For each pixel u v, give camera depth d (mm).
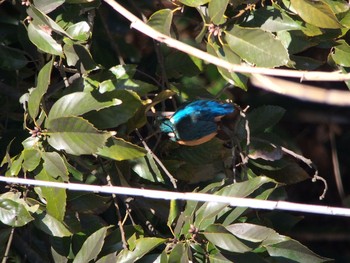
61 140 6977
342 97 7152
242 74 7242
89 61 7453
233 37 7109
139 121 7727
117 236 7504
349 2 7445
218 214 7277
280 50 6973
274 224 8320
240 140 8273
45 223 7258
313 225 12555
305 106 11492
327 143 12414
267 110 8344
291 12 7320
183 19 9750
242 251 6953
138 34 10102
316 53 9781
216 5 6965
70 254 7625
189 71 8500
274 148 8211
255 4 7492
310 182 12641
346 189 12633
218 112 8172
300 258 7371
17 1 7922
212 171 8570
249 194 7254
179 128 8164
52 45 7219
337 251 12602
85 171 7922
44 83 6996
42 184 6688
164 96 7645
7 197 7324
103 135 6848
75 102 6957
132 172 8156
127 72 7637
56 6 7207
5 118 8633
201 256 7258
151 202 8156
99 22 9094
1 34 8625
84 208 7668
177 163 8102
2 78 8586
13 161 7336
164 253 7051
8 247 7539
